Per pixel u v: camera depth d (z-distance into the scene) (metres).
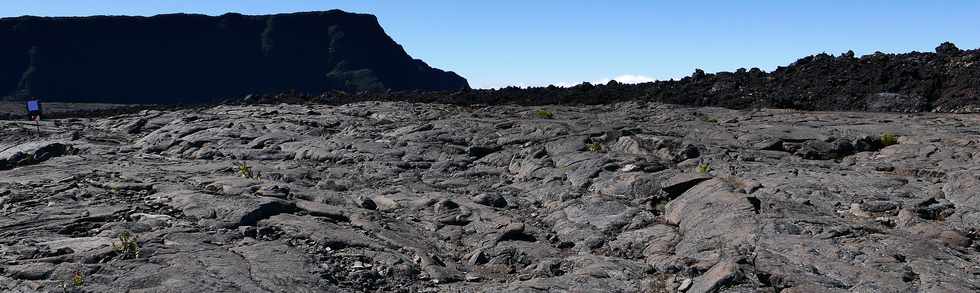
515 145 23.16
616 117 32.03
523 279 10.36
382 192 16.59
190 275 9.11
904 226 11.75
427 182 18.77
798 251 10.05
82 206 13.52
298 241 11.38
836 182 15.22
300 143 24.64
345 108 39.31
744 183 14.70
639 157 18.80
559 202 15.30
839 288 8.82
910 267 9.51
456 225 13.67
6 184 16.28
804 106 35.44
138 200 14.34
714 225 11.65
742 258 9.95
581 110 36.69
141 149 26.47
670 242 11.56
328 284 9.45
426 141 24.61
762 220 11.45
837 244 10.38
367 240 11.65
